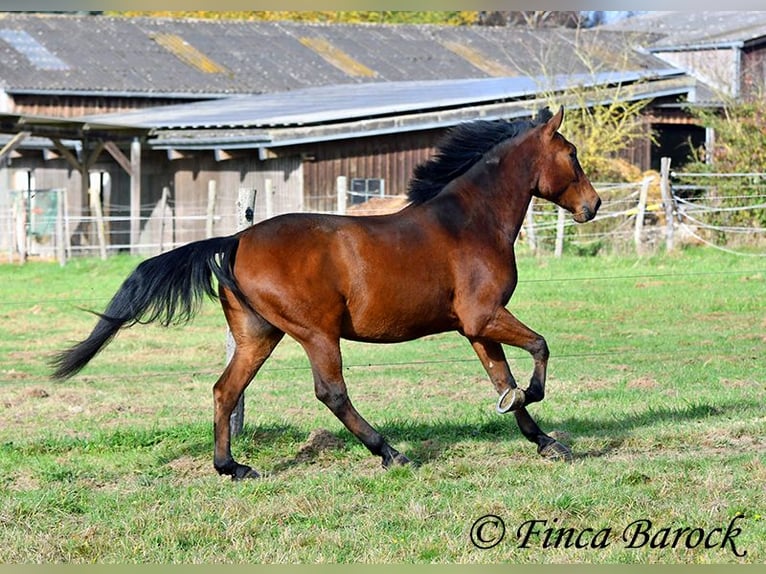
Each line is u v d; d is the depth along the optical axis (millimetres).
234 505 8391
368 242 9125
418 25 55469
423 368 15742
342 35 53938
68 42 48125
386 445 9359
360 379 14836
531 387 9484
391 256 9148
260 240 9086
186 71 47812
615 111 32125
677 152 37281
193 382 15102
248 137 30000
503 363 9836
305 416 12148
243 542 7668
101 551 7594
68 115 45156
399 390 13914
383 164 31406
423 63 51469
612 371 14898
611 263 24500
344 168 30891
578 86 30797
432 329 9484
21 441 10820
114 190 36750
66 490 8938
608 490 8539
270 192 27625
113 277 26250
